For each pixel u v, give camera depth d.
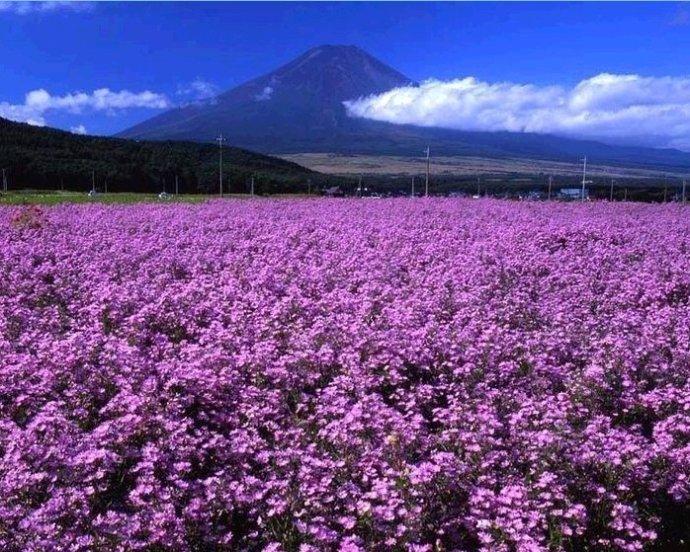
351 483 6.62
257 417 8.34
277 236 21.67
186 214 30.98
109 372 9.06
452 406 8.46
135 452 7.13
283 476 7.01
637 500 6.84
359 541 5.90
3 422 7.50
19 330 11.51
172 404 8.13
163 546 5.78
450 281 15.51
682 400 8.52
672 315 12.56
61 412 7.95
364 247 19.94
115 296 13.06
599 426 7.98
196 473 7.31
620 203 45.47
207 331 11.23
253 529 6.46
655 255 19.02
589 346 10.98
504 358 10.45
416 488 6.46
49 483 6.50
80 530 5.86
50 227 24.28
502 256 18.36
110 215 30.17
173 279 16.00
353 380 9.37
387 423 7.80
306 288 14.88
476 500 6.20
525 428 7.95
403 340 10.62
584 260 18.16
